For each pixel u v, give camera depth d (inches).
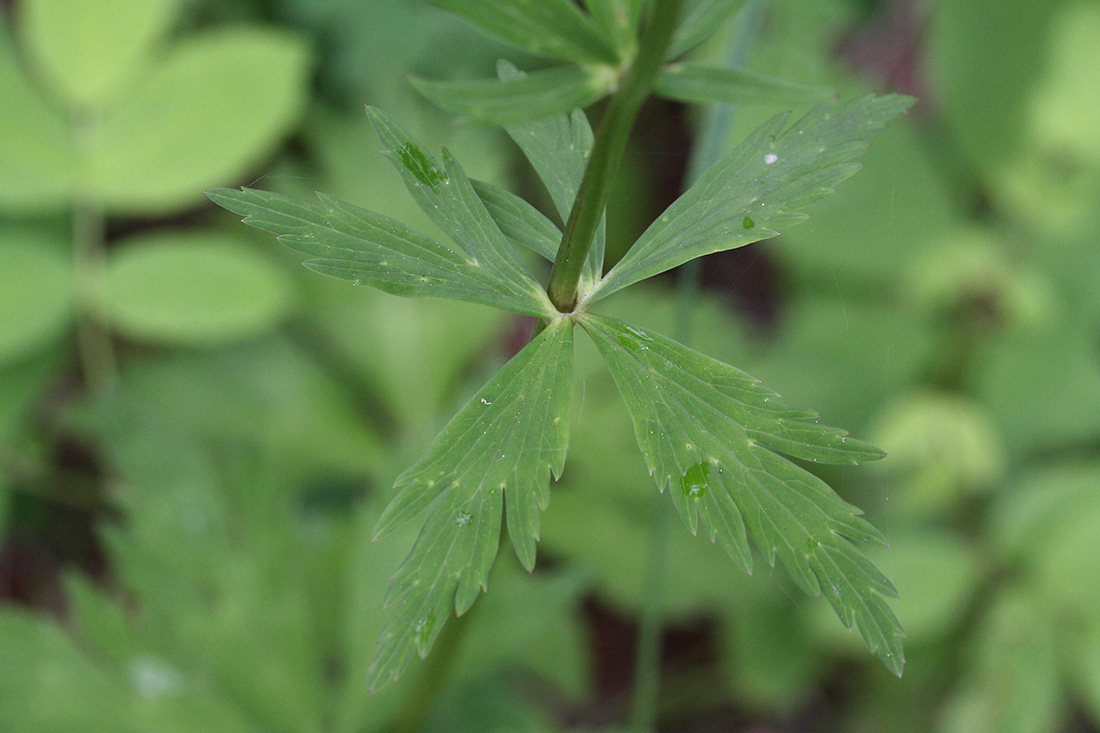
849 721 31.4
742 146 16.4
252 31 26.2
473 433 16.2
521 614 20.6
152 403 28.2
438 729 21.6
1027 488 29.9
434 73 29.3
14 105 24.7
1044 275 32.1
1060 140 32.9
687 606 27.2
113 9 25.1
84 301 25.3
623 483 27.6
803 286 32.9
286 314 30.0
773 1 27.6
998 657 28.1
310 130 29.5
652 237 16.4
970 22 33.8
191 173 25.5
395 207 29.3
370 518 21.0
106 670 19.9
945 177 33.7
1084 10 32.9
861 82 29.4
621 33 15.7
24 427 28.7
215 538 20.9
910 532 30.0
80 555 31.0
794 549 16.1
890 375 31.7
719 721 33.1
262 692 20.3
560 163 16.7
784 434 16.1
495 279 16.3
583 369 28.2
